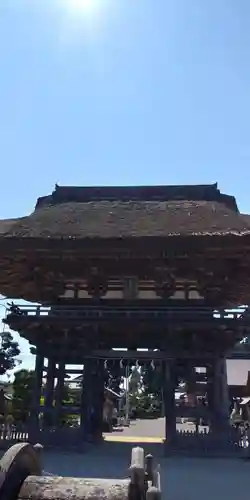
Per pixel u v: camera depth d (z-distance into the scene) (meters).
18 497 5.10
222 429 20.67
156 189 27.86
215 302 23.09
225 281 22.50
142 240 20.78
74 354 22.61
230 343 22.11
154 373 29.05
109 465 16.89
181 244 20.58
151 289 24.05
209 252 20.91
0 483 5.04
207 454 19.84
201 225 22.09
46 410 22.33
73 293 24.77
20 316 21.84
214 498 12.57
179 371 22.39
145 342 23.09
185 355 22.02
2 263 22.45
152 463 8.08
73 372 23.28
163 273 22.48
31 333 22.52
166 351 22.20
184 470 16.75
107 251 21.06
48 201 28.00
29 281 24.45
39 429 21.45
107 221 23.45
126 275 22.81
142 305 23.30
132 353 22.39
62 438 21.00
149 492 5.56
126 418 61.09
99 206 26.41
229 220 22.89
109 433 37.56
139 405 86.06
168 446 20.41
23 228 22.59
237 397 40.16
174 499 12.39
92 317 21.69
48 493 5.12
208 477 15.52
